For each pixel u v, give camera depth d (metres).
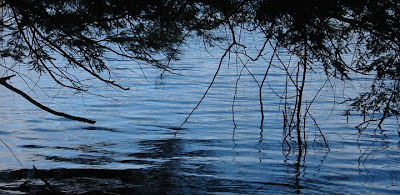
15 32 5.52
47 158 9.46
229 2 5.53
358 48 5.73
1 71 22.02
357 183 8.00
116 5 5.46
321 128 12.48
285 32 5.82
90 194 7.32
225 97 18.06
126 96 17.88
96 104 16.25
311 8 5.38
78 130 12.23
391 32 5.43
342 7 5.35
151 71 24.30
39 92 18.31
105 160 9.36
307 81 21.44
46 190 7.47
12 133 11.77
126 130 12.31
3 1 5.12
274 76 23.52
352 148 10.43
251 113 14.77
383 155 9.84
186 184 7.87
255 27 5.77
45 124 12.91
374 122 13.11
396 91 6.22
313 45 5.75
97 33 5.79
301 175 8.43
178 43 6.10
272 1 5.43
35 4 5.26
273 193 7.46
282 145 10.62
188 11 5.63
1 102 16.22
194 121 13.59
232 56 30.08
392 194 7.46
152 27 5.78
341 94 17.86
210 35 5.95
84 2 5.45
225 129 12.46
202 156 9.70
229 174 8.45
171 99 17.47
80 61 5.70
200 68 26.28
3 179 8.00
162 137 11.53
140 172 8.55
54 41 5.50
